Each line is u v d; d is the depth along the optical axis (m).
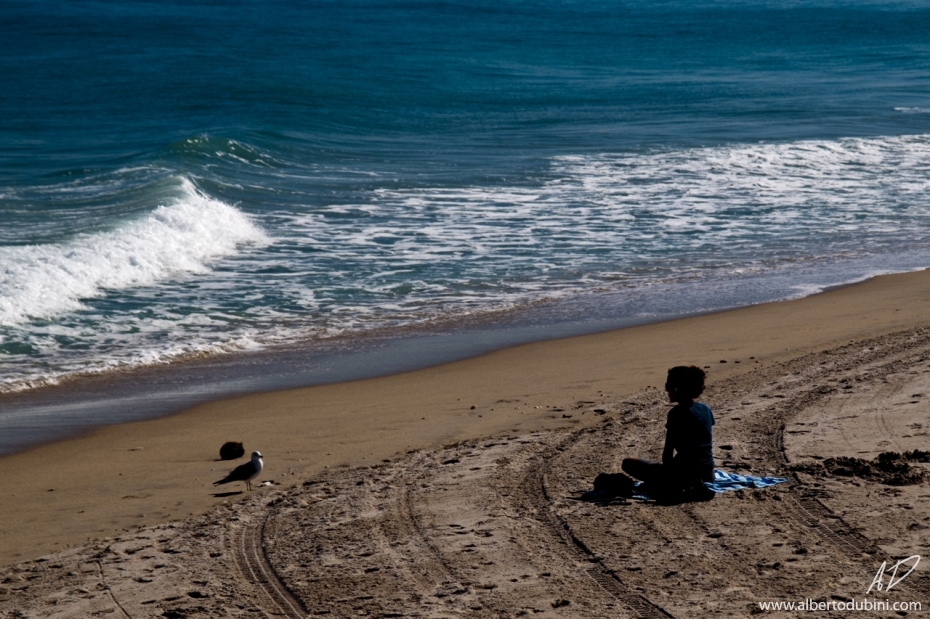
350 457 9.59
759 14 174.25
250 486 8.77
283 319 16.11
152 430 10.95
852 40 111.81
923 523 6.62
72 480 9.29
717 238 22.47
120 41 84.75
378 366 13.58
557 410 10.90
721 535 6.67
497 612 5.66
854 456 8.27
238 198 25.20
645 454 8.84
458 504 7.69
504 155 33.62
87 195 23.59
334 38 95.94
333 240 21.64
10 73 58.91
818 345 13.44
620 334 14.96
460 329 15.63
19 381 12.89
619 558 6.37
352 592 6.12
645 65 79.69
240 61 68.12
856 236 22.69
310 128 39.28
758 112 47.81
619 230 23.14
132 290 17.41
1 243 18.42
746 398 10.63
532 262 20.16
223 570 6.67
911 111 47.59
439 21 134.00
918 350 12.40
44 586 6.57
